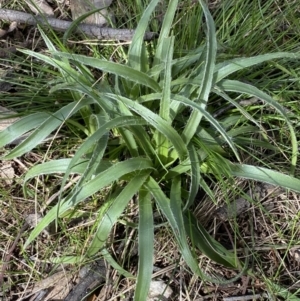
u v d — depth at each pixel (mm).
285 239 444
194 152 407
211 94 472
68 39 514
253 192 450
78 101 404
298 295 424
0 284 423
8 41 532
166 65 380
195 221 423
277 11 536
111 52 510
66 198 385
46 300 424
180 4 537
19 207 454
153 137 425
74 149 465
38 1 552
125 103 394
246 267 415
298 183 404
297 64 499
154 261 435
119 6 537
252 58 411
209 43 382
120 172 391
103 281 428
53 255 436
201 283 426
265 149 470
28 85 483
